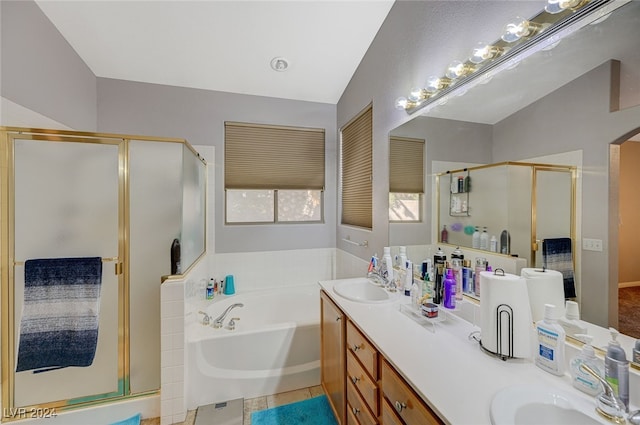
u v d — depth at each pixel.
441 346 1.09
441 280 1.43
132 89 2.63
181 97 2.75
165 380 1.71
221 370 1.92
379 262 2.09
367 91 2.42
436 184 1.60
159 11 1.93
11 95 1.62
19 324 1.58
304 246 3.13
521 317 0.97
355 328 1.37
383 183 2.16
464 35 1.40
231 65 2.50
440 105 1.56
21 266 1.58
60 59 2.04
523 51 1.09
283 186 3.05
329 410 1.81
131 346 1.78
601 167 0.85
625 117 0.79
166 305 1.72
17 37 1.65
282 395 1.99
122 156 1.77
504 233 1.17
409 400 0.89
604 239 0.85
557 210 0.97
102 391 1.72
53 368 1.61
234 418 1.75
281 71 2.61
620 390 0.72
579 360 0.82
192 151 2.16
